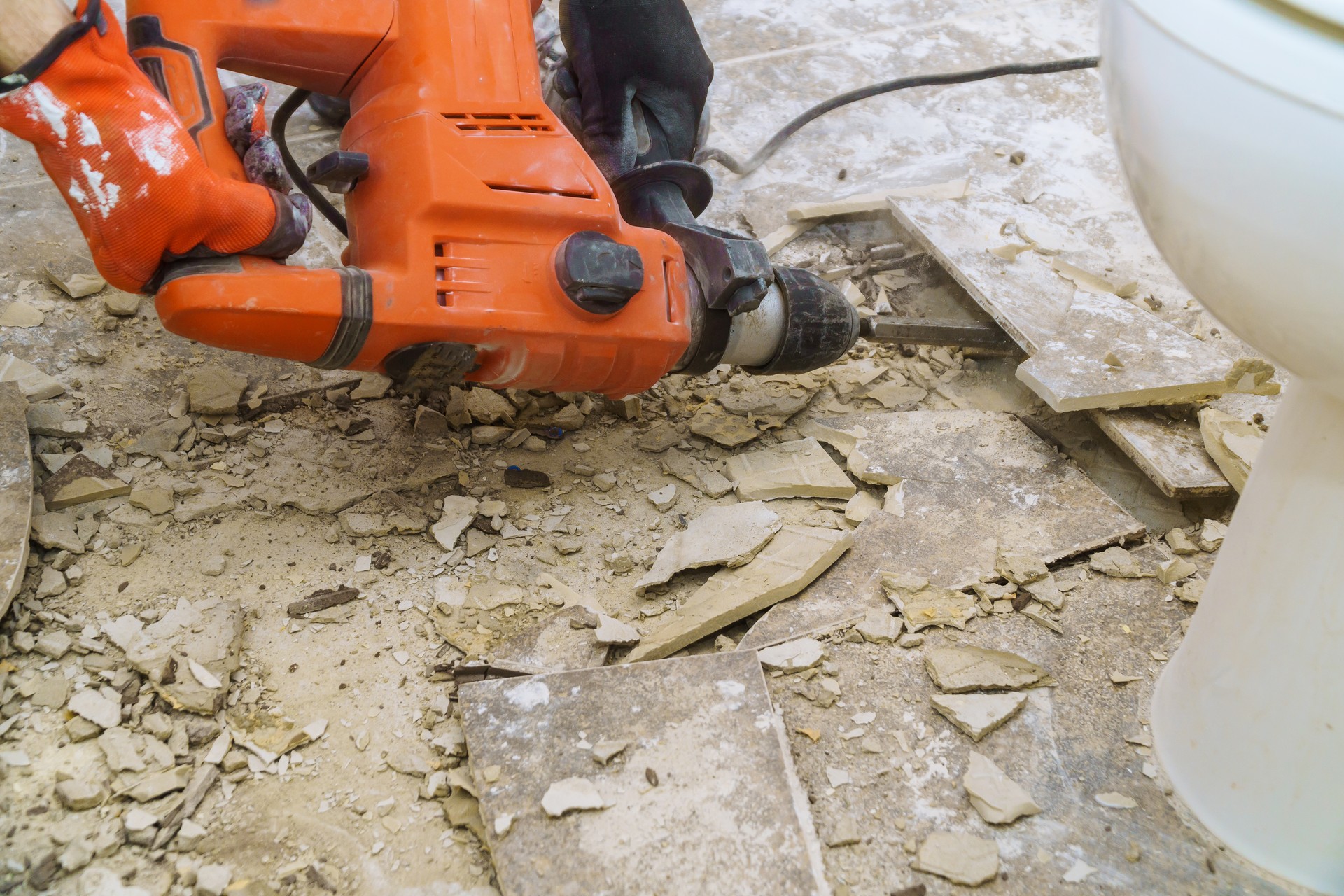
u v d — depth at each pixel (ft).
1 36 2.90
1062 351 5.04
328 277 3.58
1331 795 3.06
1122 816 3.43
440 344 3.78
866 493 4.76
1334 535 2.81
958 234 5.94
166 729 3.52
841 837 3.34
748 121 7.02
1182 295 5.87
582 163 3.99
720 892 3.08
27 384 4.63
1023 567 4.22
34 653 3.70
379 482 4.60
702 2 8.08
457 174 3.75
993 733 3.68
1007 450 4.87
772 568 4.23
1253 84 1.92
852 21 8.02
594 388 4.34
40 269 5.33
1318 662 2.93
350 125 4.13
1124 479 5.02
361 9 3.89
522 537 4.45
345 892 3.18
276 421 4.81
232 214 3.48
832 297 4.67
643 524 4.57
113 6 7.17
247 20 3.77
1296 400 2.96
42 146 3.14
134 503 4.28
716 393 5.33
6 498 3.99
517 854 3.15
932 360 5.66
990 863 3.25
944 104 7.34
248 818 3.34
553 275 3.87
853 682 3.85
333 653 3.89
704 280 4.28
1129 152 2.37
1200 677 3.37
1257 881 3.26
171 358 5.01
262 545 4.26
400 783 3.50
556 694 3.62
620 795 3.31
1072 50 7.86
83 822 3.25
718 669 3.73
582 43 4.69
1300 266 2.03
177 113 3.58
